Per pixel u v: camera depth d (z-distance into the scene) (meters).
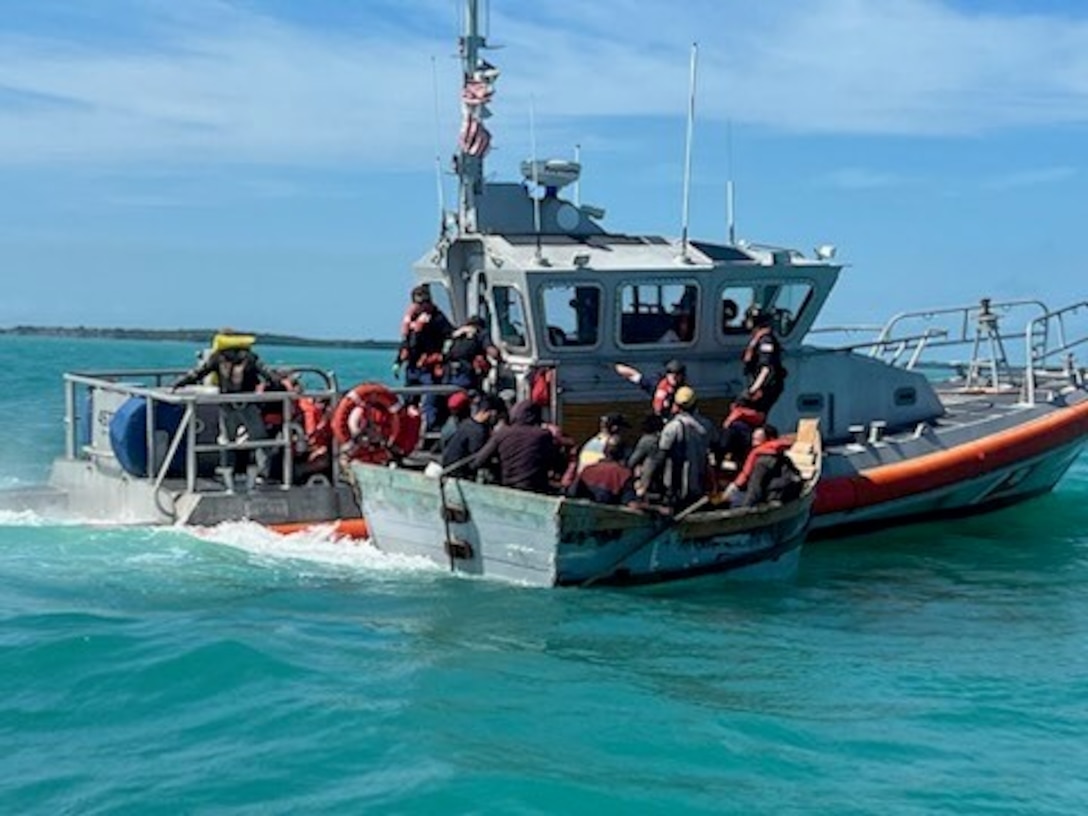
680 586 10.89
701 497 10.89
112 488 12.13
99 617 9.08
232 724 7.14
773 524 11.24
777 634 9.72
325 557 10.98
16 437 22.59
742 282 12.84
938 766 7.00
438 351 12.79
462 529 10.55
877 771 6.89
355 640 8.88
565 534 10.06
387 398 11.57
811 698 8.13
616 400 12.55
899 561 12.73
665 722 7.50
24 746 6.79
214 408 11.86
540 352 12.30
